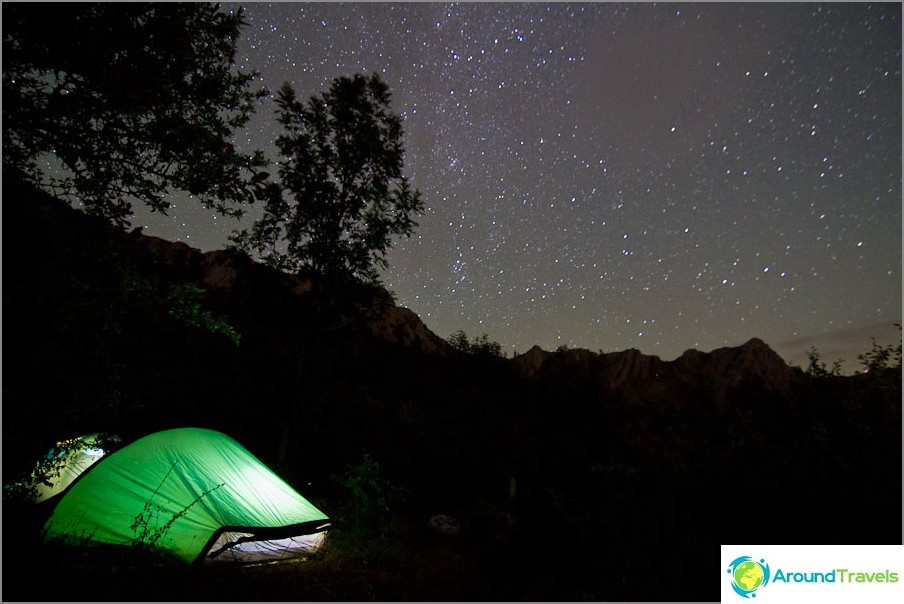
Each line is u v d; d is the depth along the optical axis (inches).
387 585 228.5
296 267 407.2
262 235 402.0
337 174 417.4
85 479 230.4
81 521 221.0
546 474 494.0
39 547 205.2
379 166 416.8
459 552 293.9
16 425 195.3
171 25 189.0
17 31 169.8
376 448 506.6
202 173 217.0
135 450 245.4
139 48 187.3
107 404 217.2
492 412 575.5
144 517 226.5
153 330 280.1
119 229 210.5
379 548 281.6
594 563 200.4
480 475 501.7
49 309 186.7
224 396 419.2
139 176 210.1
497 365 791.1
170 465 245.3
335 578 232.8
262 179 228.4
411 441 523.2
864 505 163.8
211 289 441.7
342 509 349.7
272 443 448.5
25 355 189.2
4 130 177.2
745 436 197.9
